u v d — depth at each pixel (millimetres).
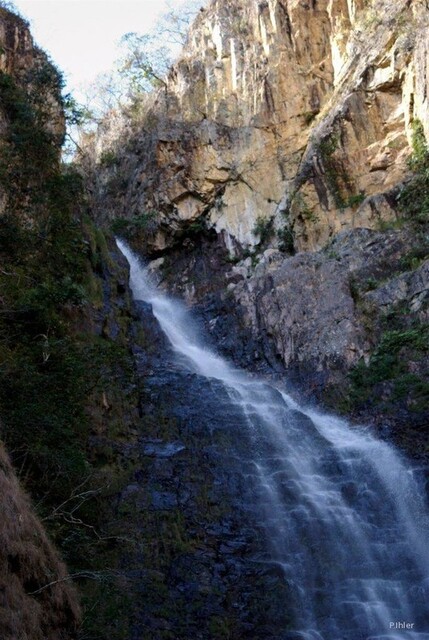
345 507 17625
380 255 24672
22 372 13352
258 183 30047
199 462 17344
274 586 14617
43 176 18328
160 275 31266
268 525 16344
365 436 20359
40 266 16828
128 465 16375
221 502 16484
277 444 19156
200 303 28781
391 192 26125
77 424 14586
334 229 27188
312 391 22641
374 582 15695
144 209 32000
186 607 13820
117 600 12812
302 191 28141
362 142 27578
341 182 27500
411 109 26609
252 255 29312
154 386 19672
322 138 27984
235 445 18562
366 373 22016
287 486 17625
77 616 9891
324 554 16156
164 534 15039
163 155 31828
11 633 8445
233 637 13594
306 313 24297
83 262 19312
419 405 20391
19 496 9852
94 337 18422
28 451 12727
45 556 9758
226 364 25078
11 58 21938
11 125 18422
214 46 32906
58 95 20672
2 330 14641
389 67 27484
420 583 15844
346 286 24156
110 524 14695
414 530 17359
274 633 13898
